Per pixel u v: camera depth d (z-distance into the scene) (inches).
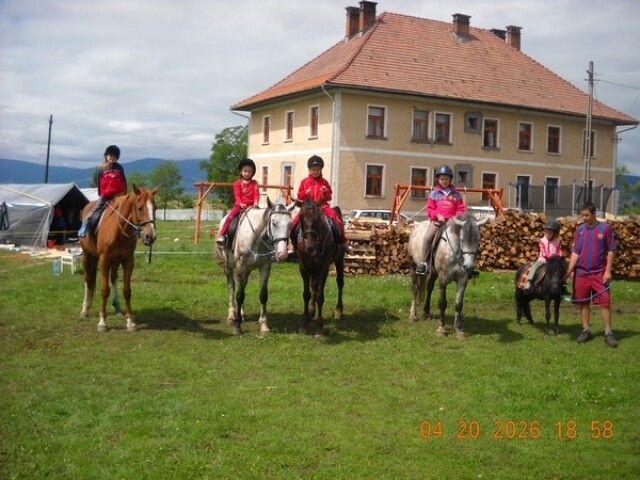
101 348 379.9
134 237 420.5
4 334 410.0
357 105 1450.5
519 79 1695.4
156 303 513.7
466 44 1722.4
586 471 226.7
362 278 667.4
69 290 559.8
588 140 1445.6
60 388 302.0
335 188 1439.5
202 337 411.8
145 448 237.3
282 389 307.6
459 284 419.2
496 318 499.8
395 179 1498.5
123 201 413.1
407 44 1625.2
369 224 795.4
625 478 222.5
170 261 760.3
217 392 301.9
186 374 330.3
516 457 237.5
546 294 434.3
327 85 1407.5
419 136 1529.3
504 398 300.8
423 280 463.5
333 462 229.9
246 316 482.6
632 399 301.4
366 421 268.5
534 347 401.1
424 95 1482.5
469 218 406.6
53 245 997.2
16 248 969.5
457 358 370.6
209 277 654.5
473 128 1587.1
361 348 390.9
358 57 1513.3
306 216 395.9
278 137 1657.2
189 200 3420.3
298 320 472.4
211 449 238.5
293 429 257.9
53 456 230.8
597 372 343.6
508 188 1636.3
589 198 1407.5
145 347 383.9
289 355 370.6
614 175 1786.4
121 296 530.6
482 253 746.8
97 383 313.1
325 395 300.4
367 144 1464.1
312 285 421.1
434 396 302.2
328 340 409.7
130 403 283.1
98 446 239.5
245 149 3038.9
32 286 574.9
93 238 436.5
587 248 412.2
